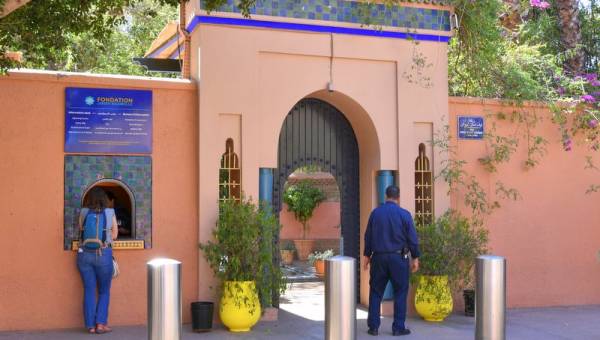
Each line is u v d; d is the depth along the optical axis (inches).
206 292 361.1
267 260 349.1
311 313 398.3
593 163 446.6
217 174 364.5
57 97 345.1
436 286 371.6
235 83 369.4
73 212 344.8
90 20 351.3
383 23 396.5
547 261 432.5
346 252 421.4
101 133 350.6
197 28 370.6
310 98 413.7
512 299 423.8
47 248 340.5
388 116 400.8
